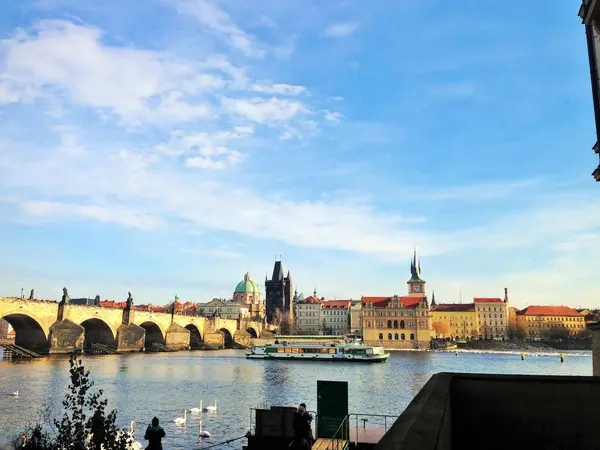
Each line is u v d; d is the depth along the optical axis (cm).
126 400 8431
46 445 3297
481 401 1293
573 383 1260
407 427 640
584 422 1234
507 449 1264
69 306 16388
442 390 992
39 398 8038
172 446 5597
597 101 2562
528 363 19025
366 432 4412
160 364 15500
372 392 10006
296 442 2506
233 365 16300
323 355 19275
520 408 1272
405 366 17050
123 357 17725
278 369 15175
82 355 17462
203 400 8600
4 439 5228
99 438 2458
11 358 15100
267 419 4228
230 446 5612
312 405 8206
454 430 1288
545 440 1245
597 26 2334
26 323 15675
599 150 2528
